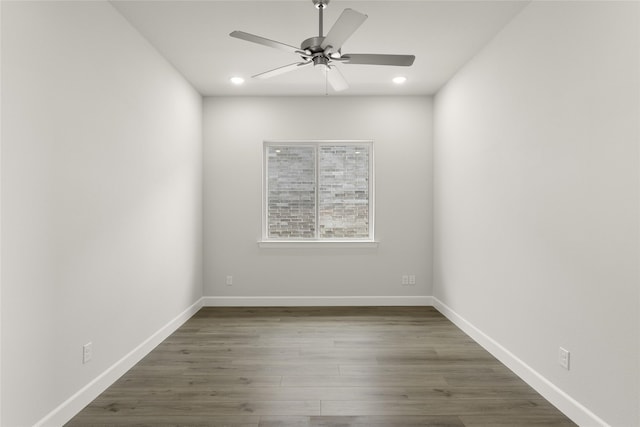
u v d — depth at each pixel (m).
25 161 2.00
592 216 2.18
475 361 3.24
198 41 3.44
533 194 2.76
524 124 2.88
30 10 2.02
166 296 3.86
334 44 2.55
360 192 5.20
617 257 2.01
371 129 5.14
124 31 3.01
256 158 5.13
